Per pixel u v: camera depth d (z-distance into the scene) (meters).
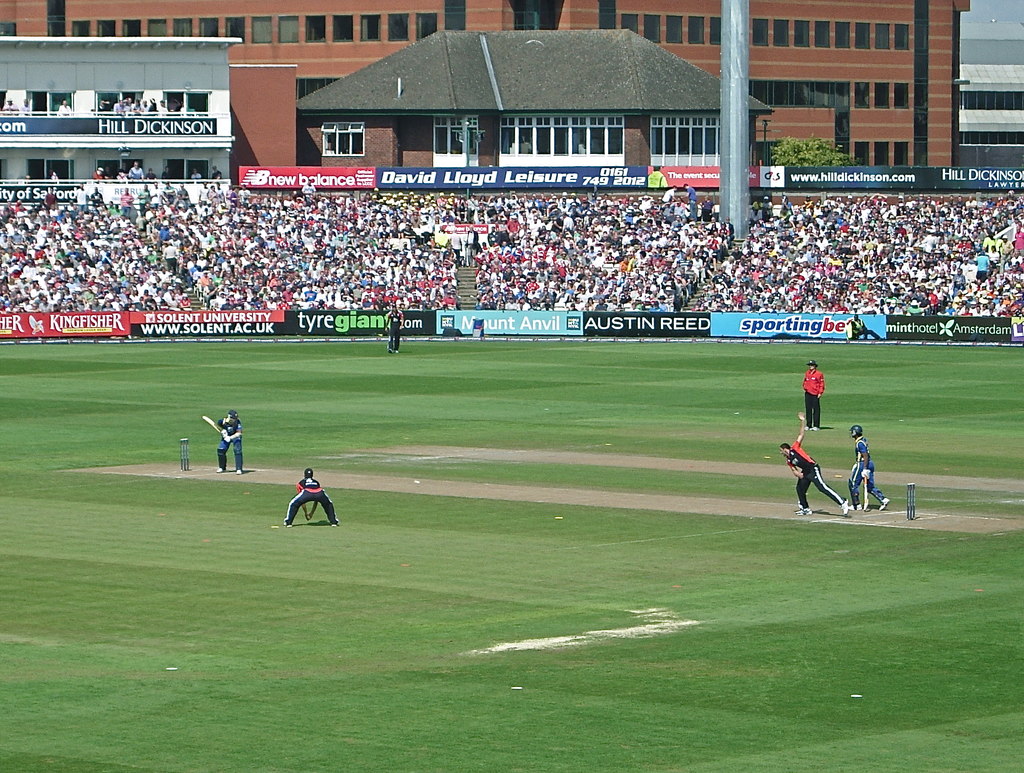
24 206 128.25
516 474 57.19
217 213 130.88
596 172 140.12
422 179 139.62
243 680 31.14
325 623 35.66
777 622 35.69
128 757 26.59
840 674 31.39
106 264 123.81
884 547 44.12
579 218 133.75
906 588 39.12
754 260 129.00
